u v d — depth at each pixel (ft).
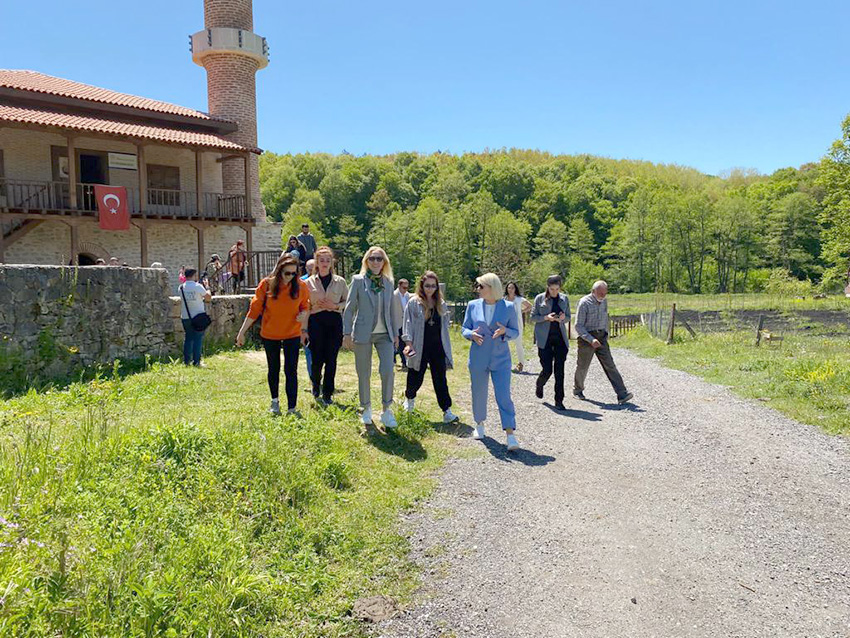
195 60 86.38
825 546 14.25
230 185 85.40
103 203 65.21
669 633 10.82
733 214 263.29
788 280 141.79
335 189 350.64
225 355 35.55
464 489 17.60
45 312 25.38
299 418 21.01
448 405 24.84
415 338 24.11
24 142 67.51
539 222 334.24
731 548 14.12
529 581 12.60
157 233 77.41
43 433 16.33
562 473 19.22
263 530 13.78
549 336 28.94
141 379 26.27
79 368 26.86
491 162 456.04
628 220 281.54
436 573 12.92
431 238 254.88
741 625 11.05
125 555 10.64
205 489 14.42
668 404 30.07
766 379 34.86
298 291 21.25
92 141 72.74
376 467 18.61
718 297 140.56
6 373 23.13
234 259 58.49
